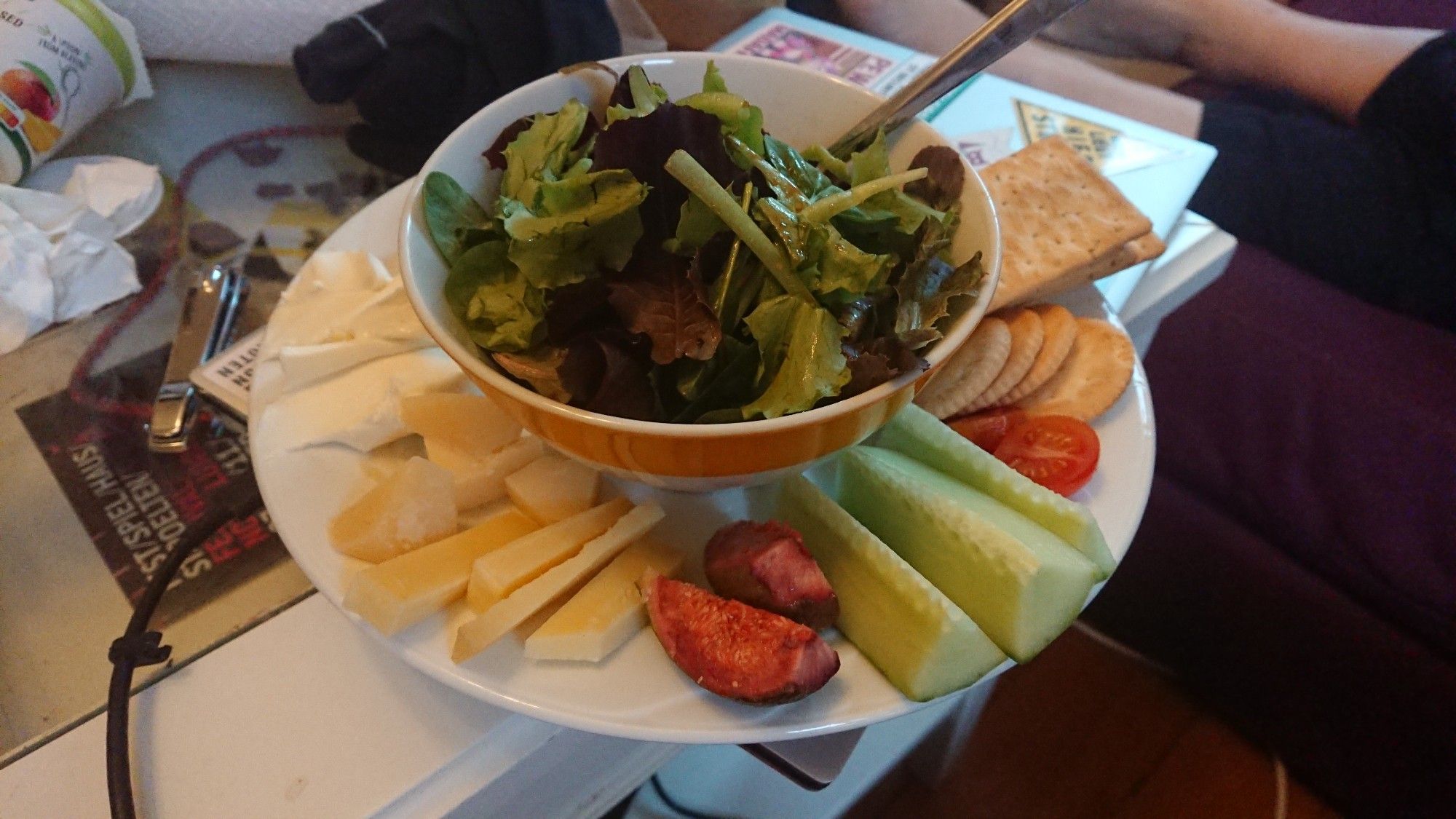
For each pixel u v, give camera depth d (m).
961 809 1.05
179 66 0.75
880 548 0.40
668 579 0.40
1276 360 1.08
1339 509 0.97
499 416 0.46
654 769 0.56
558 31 0.69
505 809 0.44
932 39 1.01
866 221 0.45
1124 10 1.18
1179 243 0.69
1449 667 0.90
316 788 0.37
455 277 0.41
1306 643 1.00
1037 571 0.38
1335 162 1.13
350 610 0.37
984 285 0.40
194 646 0.42
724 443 0.34
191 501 0.49
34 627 0.43
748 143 0.47
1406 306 1.12
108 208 0.63
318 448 0.45
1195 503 1.07
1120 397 0.51
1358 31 1.11
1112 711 1.14
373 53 0.68
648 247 0.43
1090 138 0.75
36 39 0.60
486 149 0.47
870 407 0.36
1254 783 1.09
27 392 0.55
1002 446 0.49
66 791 0.37
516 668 0.36
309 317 0.51
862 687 0.37
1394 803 1.01
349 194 0.69
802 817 0.78
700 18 0.90
